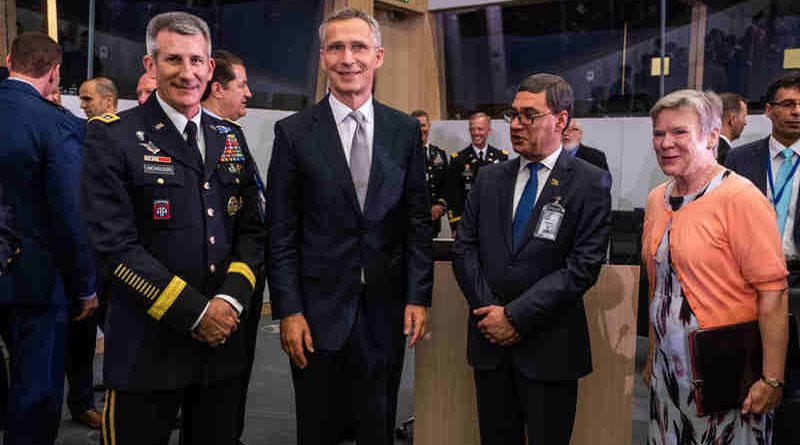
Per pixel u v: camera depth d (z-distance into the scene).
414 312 2.02
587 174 1.96
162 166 1.76
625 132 5.79
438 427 2.42
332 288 1.98
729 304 1.74
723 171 1.79
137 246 1.72
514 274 1.96
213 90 2.66
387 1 6.25
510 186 2.04
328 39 1.98
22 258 2.39
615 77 5.96
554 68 6.25
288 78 5.76
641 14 5.78
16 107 2.39
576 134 4.60
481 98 6.68
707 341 1.70
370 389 2.02
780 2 5.23
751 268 1.71
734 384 1.72
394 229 2.03
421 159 2.08
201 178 1.83
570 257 1.93
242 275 1.84
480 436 2.27
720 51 5.52
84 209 1.73
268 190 2.01
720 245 1.73
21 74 2.47
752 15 5.36
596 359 2.23
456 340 2.38
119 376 1.75
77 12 4.52
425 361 2.42
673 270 1.81
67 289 2.52
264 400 3.52
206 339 1.75
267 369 4.05
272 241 1.99
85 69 4.60
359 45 1.97
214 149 1.86
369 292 1.99
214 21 5.42
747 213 1.70
